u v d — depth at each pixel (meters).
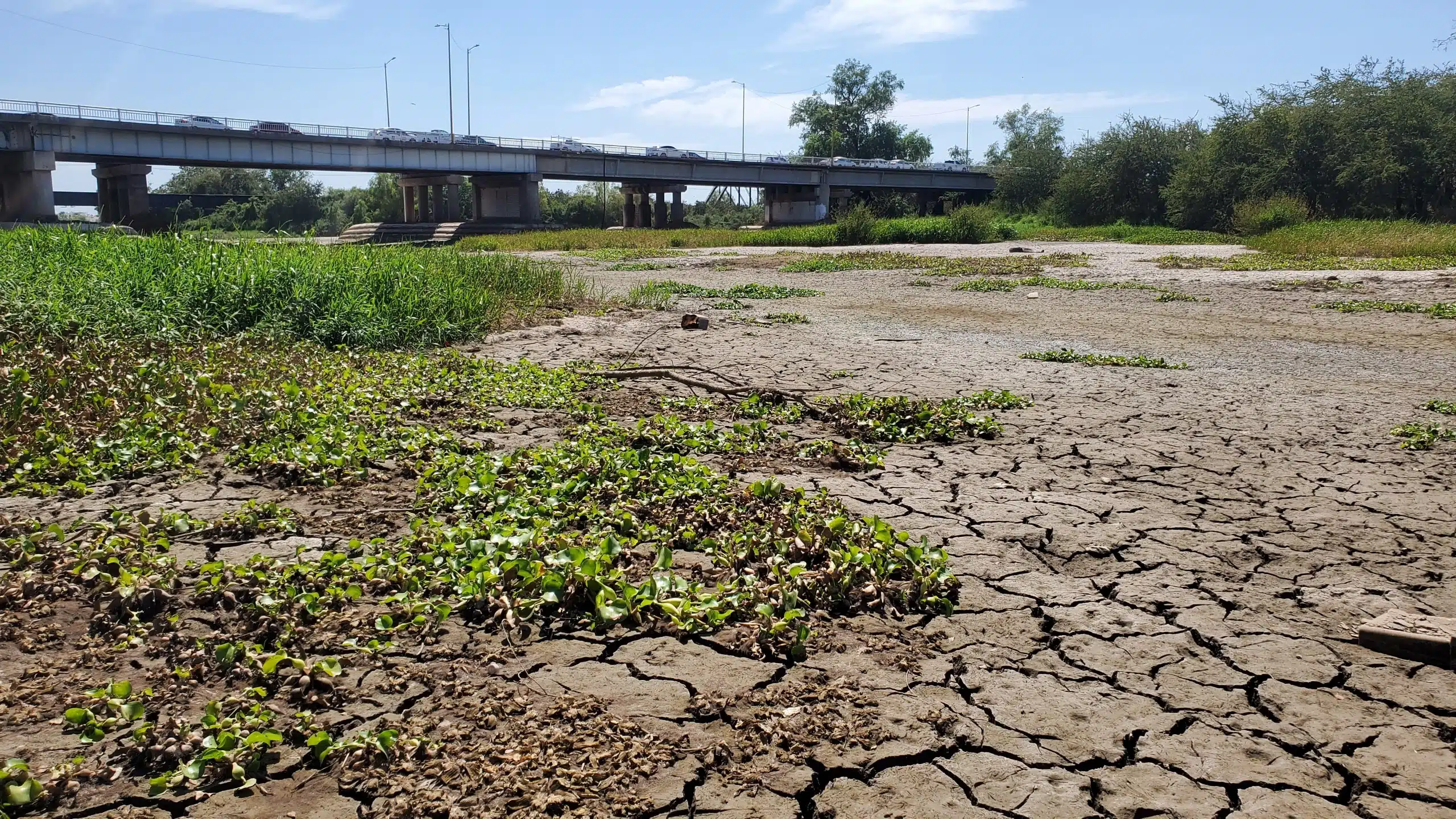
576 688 3.31
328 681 3.26
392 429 6.66
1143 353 11.53
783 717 3.13
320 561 4.24
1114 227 57.31
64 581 3.98
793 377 9.63
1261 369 10.27
